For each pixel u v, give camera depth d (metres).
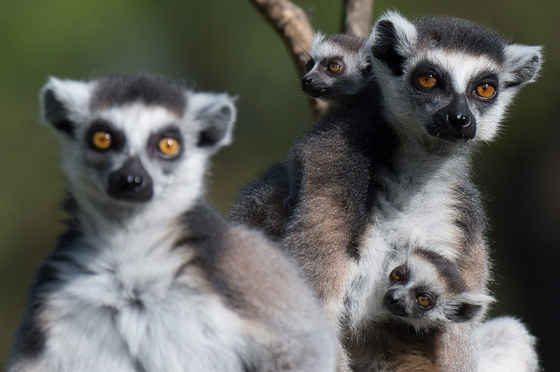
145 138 10.15
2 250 30.95
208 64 32.81
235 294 9.86
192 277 9.84
